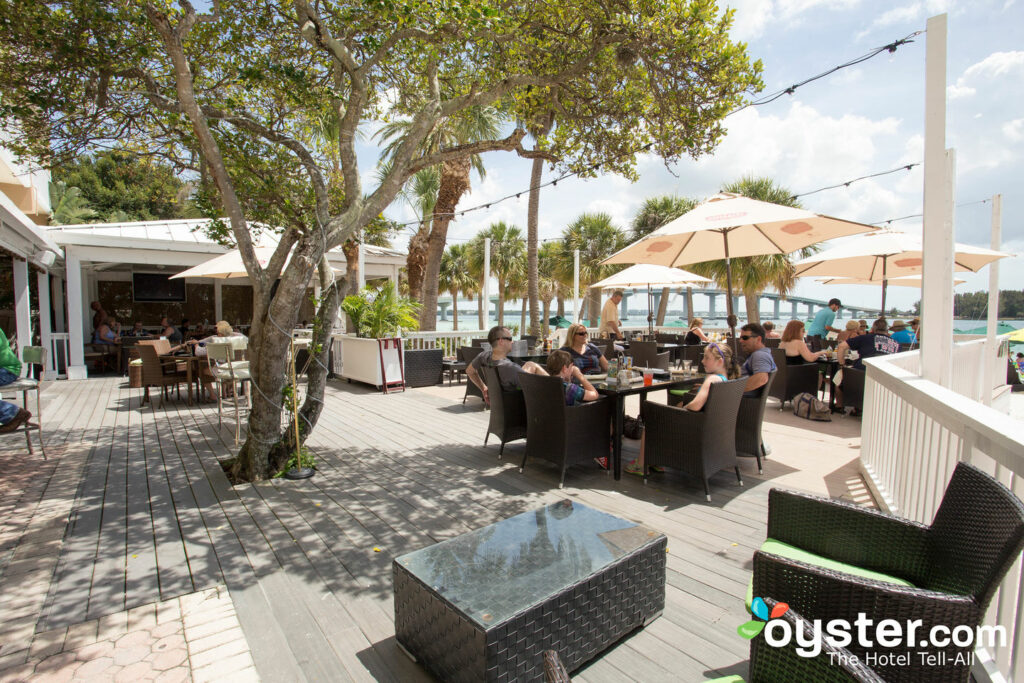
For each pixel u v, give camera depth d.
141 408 7.45
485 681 1.68
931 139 3.27
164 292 15.67
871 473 3.97
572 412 4.04
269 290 4.32
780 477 4.24
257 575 2.73
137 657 2.08
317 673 1.99
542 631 1.84
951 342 3.29
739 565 2.78
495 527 2.44
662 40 4.16
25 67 3.91
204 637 2.21
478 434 5.86
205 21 3.84
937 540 1.63
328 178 5.62
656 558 2.28
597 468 4.50
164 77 4.64
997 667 1.76
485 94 4.69
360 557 2.92
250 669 2.02
